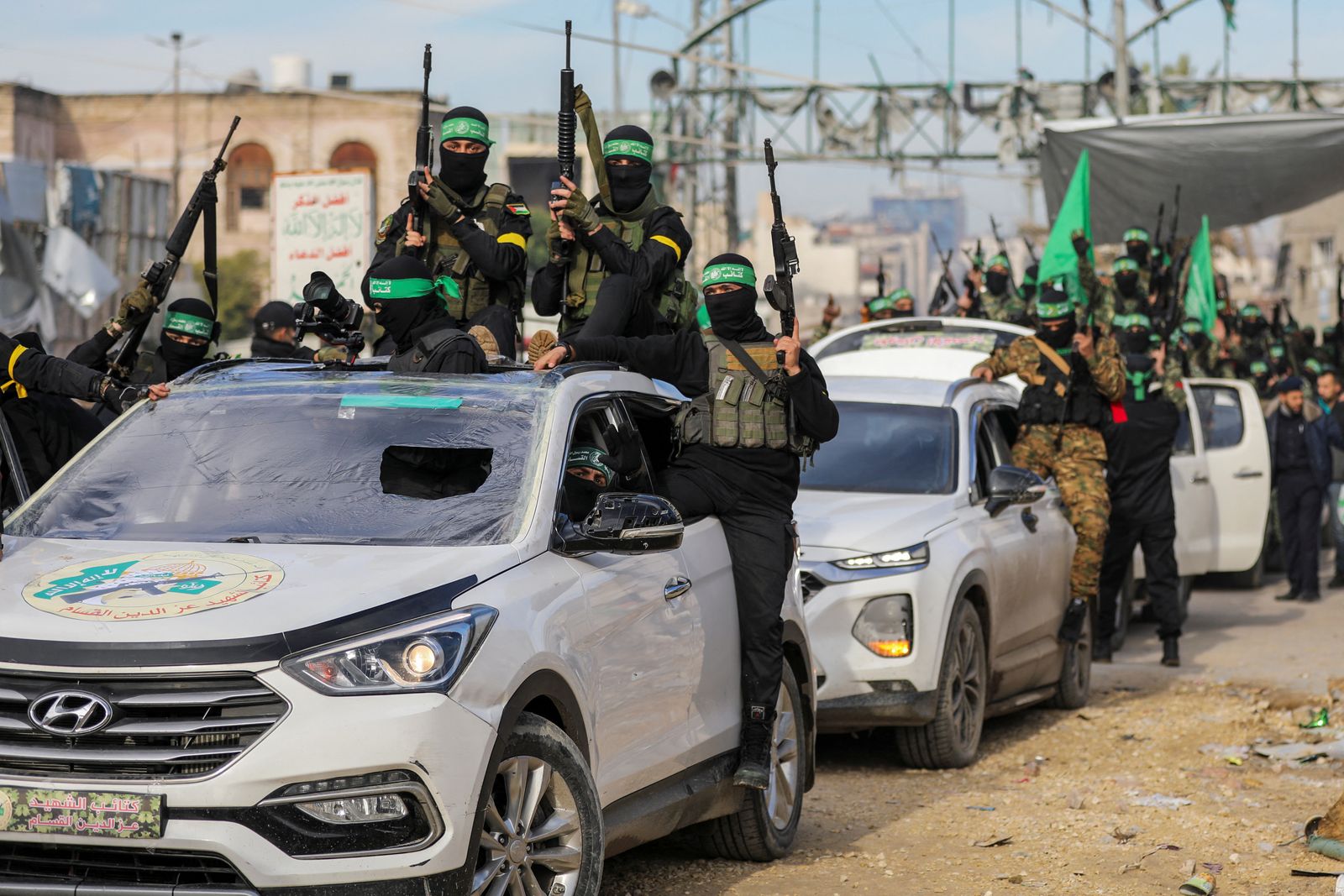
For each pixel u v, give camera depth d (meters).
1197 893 6.98
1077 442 12.09
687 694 6.59
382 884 4.72
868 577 9.36
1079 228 17.62
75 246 39.91
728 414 7.07
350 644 4.80
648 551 5.95
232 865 4.59
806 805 8.80
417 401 6.25
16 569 5.29
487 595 5.22
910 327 15.23
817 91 43.88
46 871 4.73
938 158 42.97
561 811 5.45
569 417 6.19
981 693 10.13
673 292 8.68
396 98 75.50
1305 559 19.75
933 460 10.64
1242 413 18.34
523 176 64.56
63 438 8.24
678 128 45.72
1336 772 9.79
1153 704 12.33
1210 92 40.75
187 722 4.63
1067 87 40.88
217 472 6.01
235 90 75.62
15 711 4.71
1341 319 27.02
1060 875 7.31
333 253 19.36
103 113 75.75
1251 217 23.94
